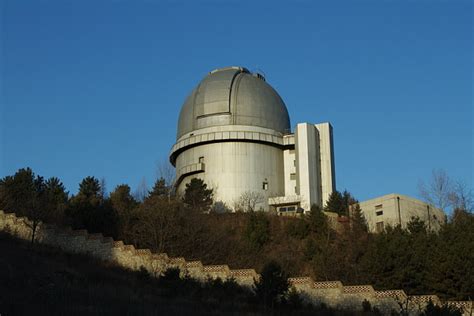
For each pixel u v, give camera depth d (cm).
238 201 8844
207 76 10125
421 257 4547
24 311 2742
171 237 5831
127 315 2927
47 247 4966
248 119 9475
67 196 7494
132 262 4722
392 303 3806
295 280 4088
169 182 8500
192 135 9531
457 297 4075
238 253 5931
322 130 9575
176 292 3881
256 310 3600
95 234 4978
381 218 8325
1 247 4491
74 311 2861
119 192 7925
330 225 7256
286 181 9531
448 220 7350
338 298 3953
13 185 6875
